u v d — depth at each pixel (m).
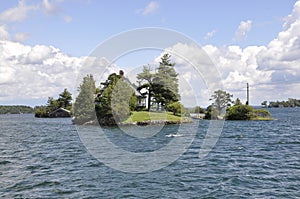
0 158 30.83
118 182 20.83
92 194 18.28
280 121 92.25
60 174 23.36
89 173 23.50
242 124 80.00
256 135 52.59
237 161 28.36
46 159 30.02
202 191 18.83
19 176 22.84
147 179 21.61
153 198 17.55
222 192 18.61
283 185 20.08
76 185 20.19
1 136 55.66
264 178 21.86
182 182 20.83
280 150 35.44
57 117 148.50
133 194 18.25
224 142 43.12
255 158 30.02
